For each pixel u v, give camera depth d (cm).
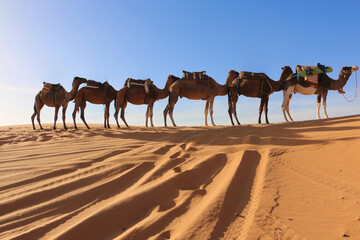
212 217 338
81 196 433
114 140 976
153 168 559
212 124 1498
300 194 381
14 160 739
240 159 539
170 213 363
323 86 1365
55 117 1599
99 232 330
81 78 1638
